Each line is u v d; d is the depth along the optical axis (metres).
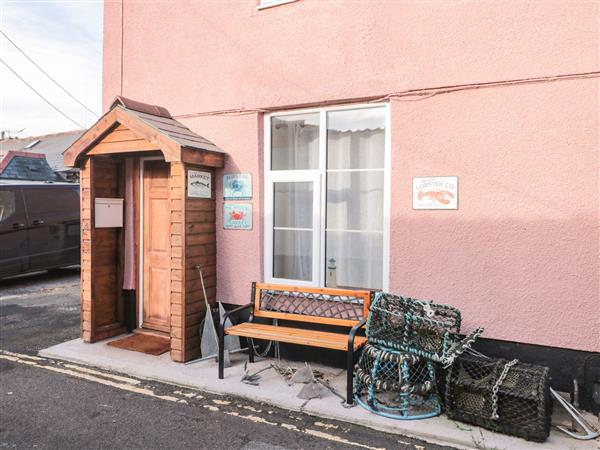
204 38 5.59
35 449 3.39
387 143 4.71
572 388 3.92
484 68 4.20
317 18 4.92
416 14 4.46
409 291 4.52
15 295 9.11
